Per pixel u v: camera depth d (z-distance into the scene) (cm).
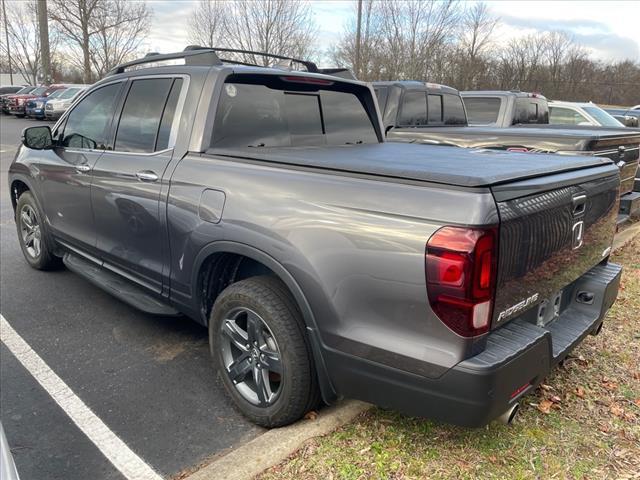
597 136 521
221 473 247
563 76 4331
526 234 229
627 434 283
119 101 388
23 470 256
